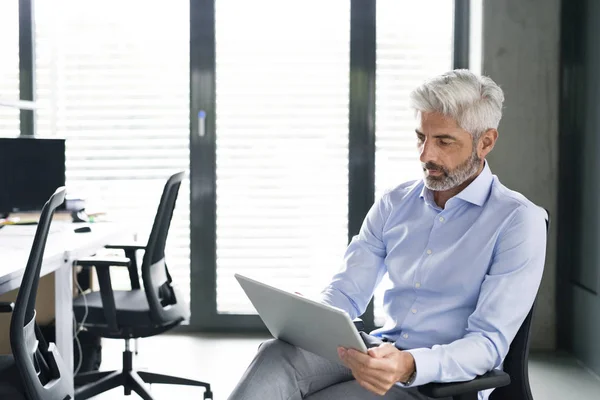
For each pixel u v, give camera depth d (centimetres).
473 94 174
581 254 381
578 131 384
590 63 368
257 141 430
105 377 320
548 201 399
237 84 428
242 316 435
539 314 405
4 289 225
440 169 179
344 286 205
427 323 186
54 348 221
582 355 377
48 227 205
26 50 428
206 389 325
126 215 433
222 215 433
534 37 393
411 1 420
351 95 424
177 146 432
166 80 429
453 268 183
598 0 356
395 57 423
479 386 160
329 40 425
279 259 435
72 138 433
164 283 327
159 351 400
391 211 203
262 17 425
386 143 427
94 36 429
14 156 359
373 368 155
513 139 397
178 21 426
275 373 174
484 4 392
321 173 430
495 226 179
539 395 332
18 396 199
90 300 318
